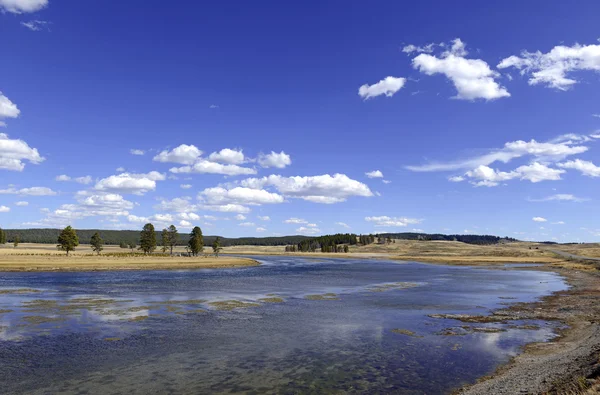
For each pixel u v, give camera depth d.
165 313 38.03
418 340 28.69
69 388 18.97
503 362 23.33
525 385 17.86
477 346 27.03
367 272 100.94
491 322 35.28
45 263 92.62
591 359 19.98
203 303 44.41
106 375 20.78
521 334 30.58
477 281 75.81
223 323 34.00
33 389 18.81
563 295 53.75
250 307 42.34
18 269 84.00
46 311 37.66
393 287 64.25
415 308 42.78
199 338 28.72
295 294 53.84
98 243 153.25
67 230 127.06
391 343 27.80
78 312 37.53
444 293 56.44
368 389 19.06
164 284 63.78
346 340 28.56
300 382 19.98
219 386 19.34
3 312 36.81
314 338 29.09
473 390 18.42
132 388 19.00
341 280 76.44
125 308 40.12
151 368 21.95
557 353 24.31
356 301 47.88
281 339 28.70
